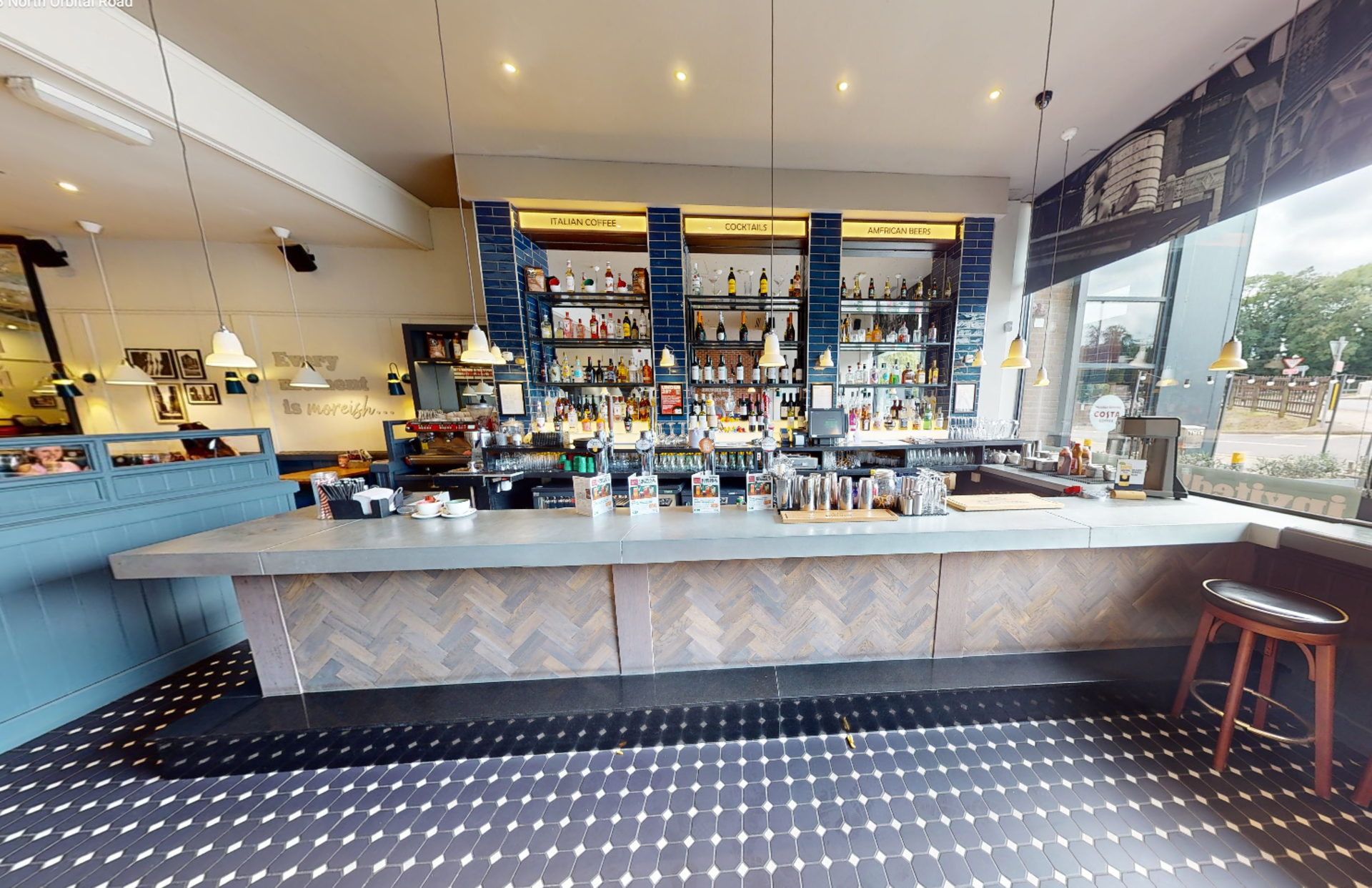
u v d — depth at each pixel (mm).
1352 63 2373
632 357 4738
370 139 3871
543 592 2162
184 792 1852
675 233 4359
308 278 5480
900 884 1451
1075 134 3830
